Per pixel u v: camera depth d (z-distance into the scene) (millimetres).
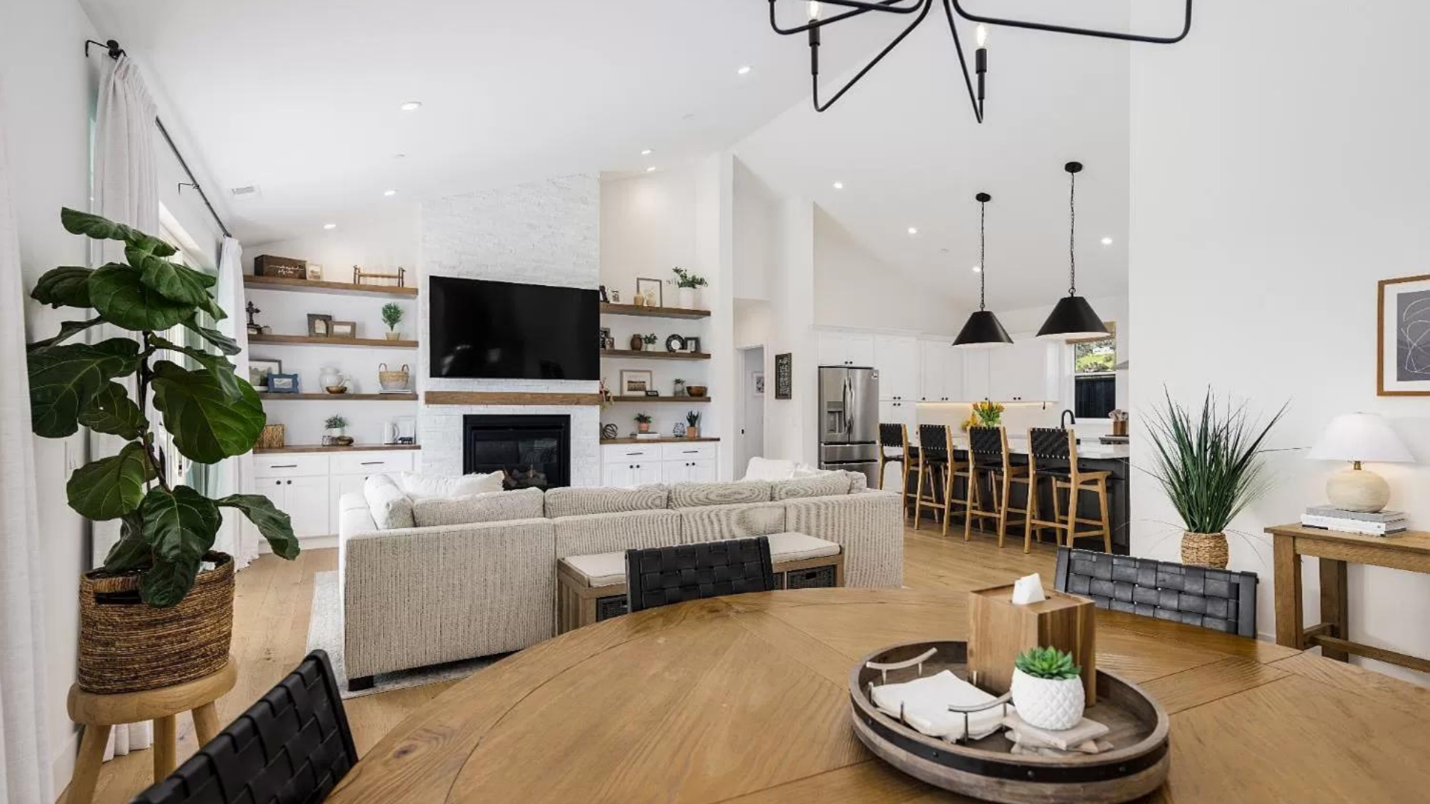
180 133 3613
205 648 2006
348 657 2965
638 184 8031
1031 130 5930
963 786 868
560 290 6941
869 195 7758
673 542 3631
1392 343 2854
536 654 1400
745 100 5520
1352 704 1159
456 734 1056
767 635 1521
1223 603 1620
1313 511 2906
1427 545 2535
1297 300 3133
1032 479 5809
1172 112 3566
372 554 2998
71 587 2244
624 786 909
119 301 1816
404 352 6742
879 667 1177
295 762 898
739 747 1016
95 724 1876
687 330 8195
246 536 5238
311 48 3027
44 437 1868
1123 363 7652
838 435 8383
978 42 1946
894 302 9477
